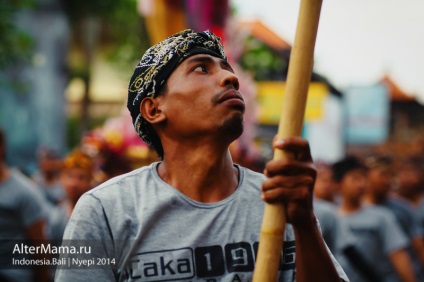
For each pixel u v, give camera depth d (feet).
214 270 8.45
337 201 32.35
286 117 7.50
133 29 95.09
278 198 7.47
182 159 8.91
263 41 86.53
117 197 8.79
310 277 7.98
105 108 105.50
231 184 9.02
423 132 148.15
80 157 21.97
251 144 35.63
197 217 8.62
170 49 9.09
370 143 100.83
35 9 65.77
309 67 7.50
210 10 27.61
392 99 151.33
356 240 25.52
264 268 7.52
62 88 74.38
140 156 24.35
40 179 35.12
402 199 31.60
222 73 8.88
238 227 8.64
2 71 62.85
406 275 24.90
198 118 8.77
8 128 67.67
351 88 101.76
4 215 20.74
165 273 8.41
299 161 7.44
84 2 93.25
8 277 19.57
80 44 98.48
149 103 9.16
